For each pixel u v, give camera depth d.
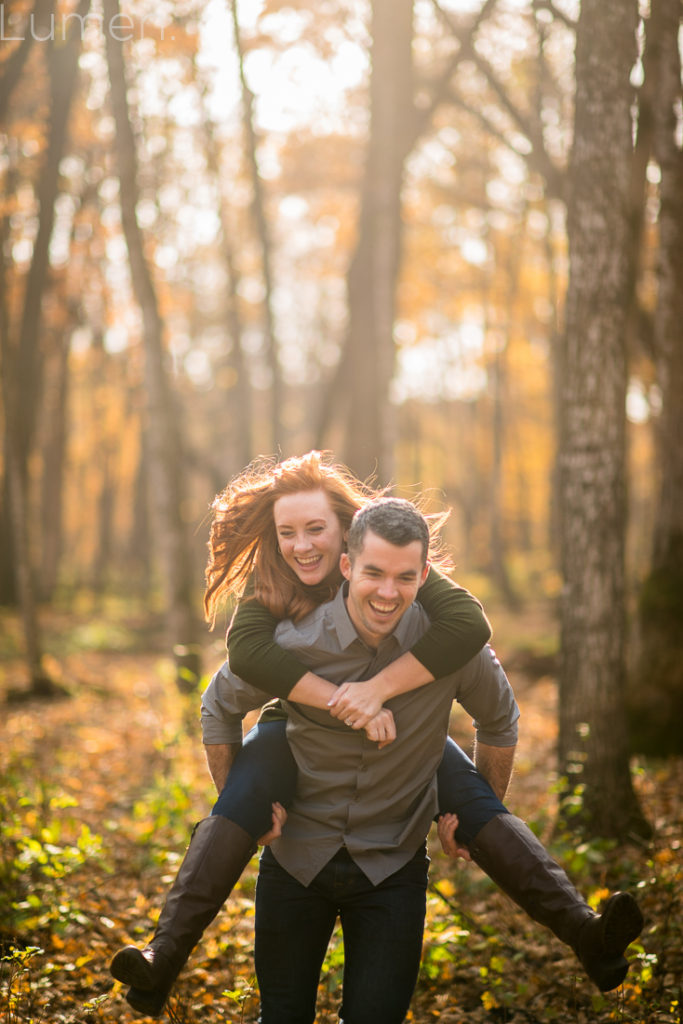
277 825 2.80
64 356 24.92
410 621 2.82
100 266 17.84
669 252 8.58
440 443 38.97
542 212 16.75
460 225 22.44
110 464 32.19
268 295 15.14
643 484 26.22
